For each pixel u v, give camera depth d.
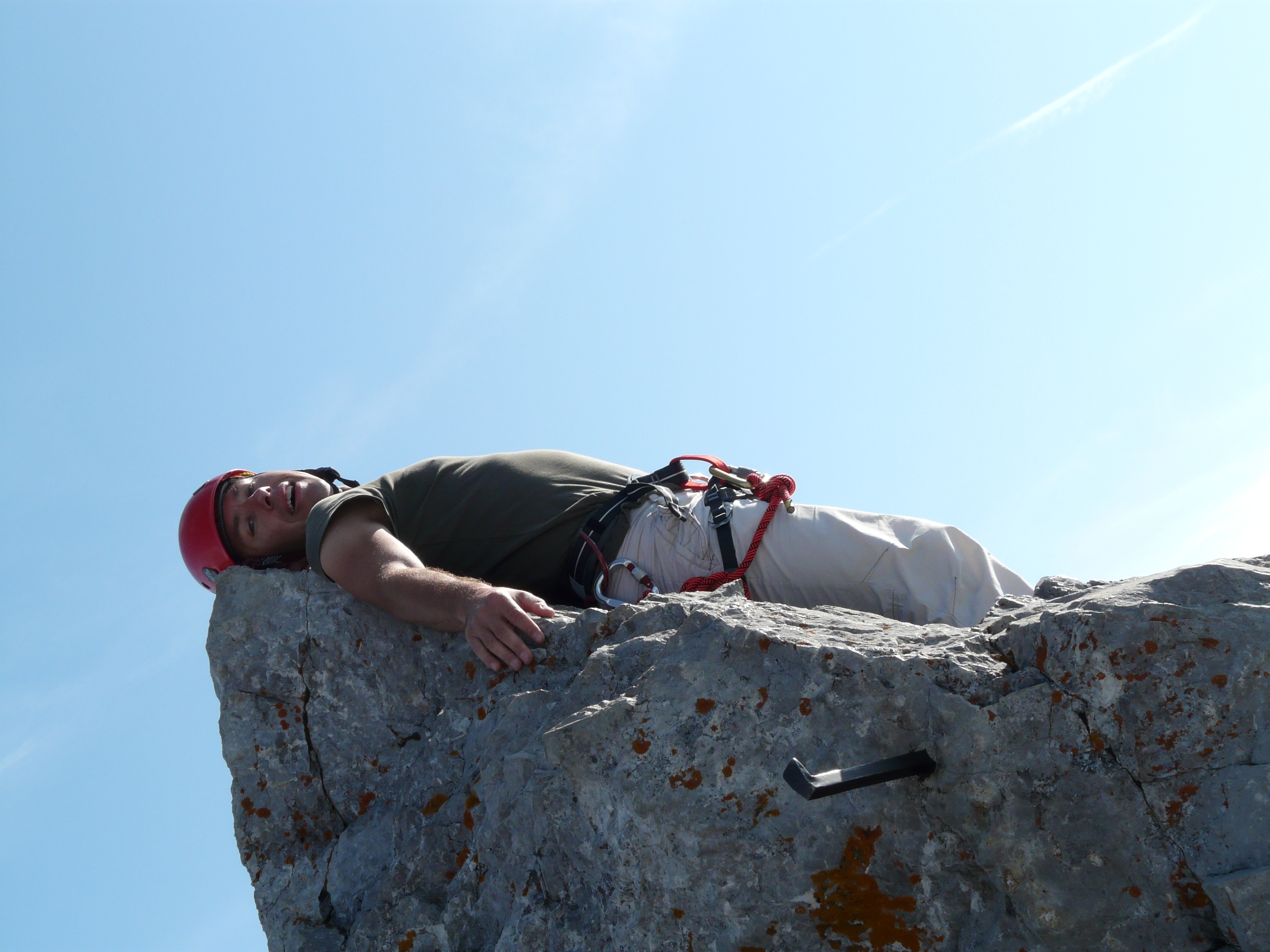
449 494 3.33
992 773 1.99
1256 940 1.74
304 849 2.85
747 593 3.17
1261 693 1.88
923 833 2.06
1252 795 1.84
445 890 2.57
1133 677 1.93
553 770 2.38
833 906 2.08
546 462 3.43
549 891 2.38
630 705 2.31
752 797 2.16
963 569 3.05
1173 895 1.87
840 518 3.16
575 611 2.90
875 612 3.10
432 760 2.75
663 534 3.22
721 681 2.28
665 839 2.20
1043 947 1.93
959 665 2.10
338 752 2.89
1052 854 1.95
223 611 3.06
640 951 2.19
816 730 2.16
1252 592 1.96
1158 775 1.90
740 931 2.12
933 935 2.03
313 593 3.05
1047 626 2.03
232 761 2.92
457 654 2.89
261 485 3.63
